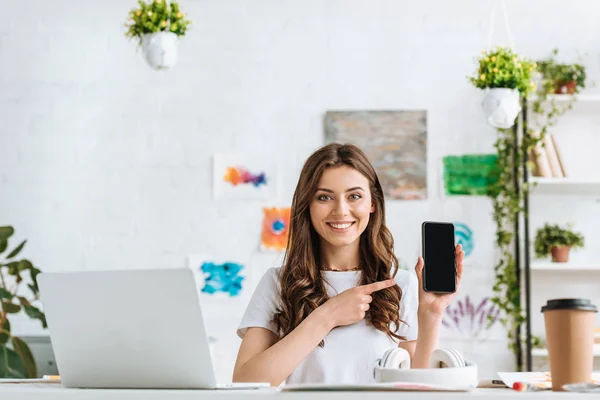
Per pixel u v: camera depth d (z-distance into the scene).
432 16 3.88
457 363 1.30
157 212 3.82
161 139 3.85
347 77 3.86
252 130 3.85
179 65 3.89
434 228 1.53
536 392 1.14
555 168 3.64
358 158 1.80
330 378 1.78
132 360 1.27
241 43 3.89
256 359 1.59
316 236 1.90
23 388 1.17
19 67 3.88
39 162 3.85
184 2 3.91
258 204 3.82
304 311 1.84
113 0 3.93
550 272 3.77
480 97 3.82
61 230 3.81
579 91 3.77
